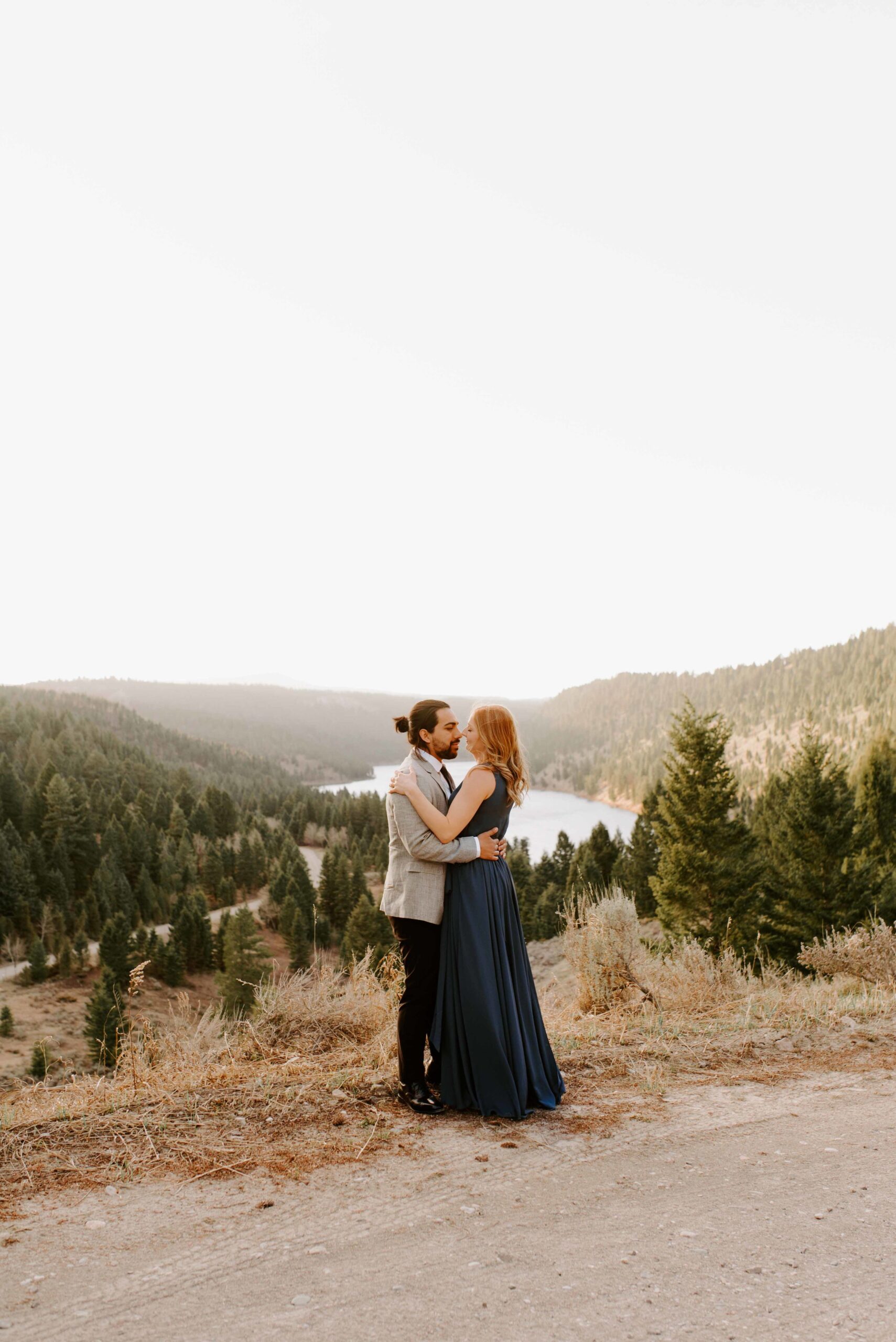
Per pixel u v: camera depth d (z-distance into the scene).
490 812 3.97
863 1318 2.29
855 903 25.19
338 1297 2.34
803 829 26.36
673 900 26.69
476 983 3.84
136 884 105.88
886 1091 4.29
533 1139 3.56
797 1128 3.76
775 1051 5.04
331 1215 2.83
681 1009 6.29
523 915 65.56
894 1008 6.10
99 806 124.44
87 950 73.75
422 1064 3.92
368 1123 3.68
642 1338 2.17
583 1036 5.29
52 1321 2.19
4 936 82.69
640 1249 2.65
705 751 26.78
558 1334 2.18
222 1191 2.99
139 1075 4.27
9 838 99.81
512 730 4.03
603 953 6.66
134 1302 2.28
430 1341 2.13
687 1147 3.52
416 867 3.89
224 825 139.88
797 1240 2.73
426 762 3.99
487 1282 2.44
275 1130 3.56
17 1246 2.57
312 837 152.62
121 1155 3.26
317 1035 5.09
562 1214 2.88
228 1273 2.45
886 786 33.47
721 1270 2.53
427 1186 3.08
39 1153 3.24
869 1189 3.13
